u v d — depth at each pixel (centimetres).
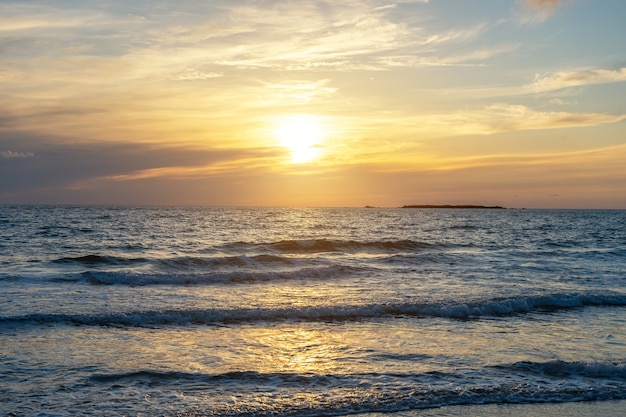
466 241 4941
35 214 10269
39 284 1969
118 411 823
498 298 1778
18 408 823
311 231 6181
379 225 7944
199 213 13000
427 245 4106
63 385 930
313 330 1367
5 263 2753
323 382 976
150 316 1431
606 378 1036
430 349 1205
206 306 1617
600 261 3116
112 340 1225
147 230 5772
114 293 1834
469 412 871
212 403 865
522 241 5012
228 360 1099
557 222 10469
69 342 1197
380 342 1261
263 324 1423
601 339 1323
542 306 1730
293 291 1942
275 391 927
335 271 2400
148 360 1083
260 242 4159
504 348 1223
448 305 1630
